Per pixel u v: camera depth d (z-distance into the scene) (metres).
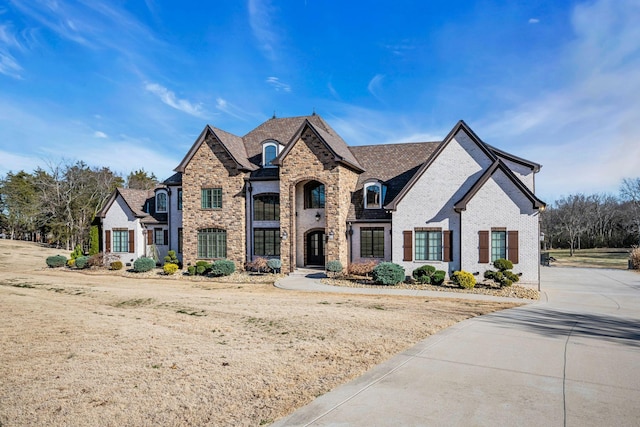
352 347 10.34
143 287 24.06
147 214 34.50
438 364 8.93
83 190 63.25
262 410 6.78
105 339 11.30
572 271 34.00
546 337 11.41
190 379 8.23
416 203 24.59
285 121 33.97
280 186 28.28
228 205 29.88
